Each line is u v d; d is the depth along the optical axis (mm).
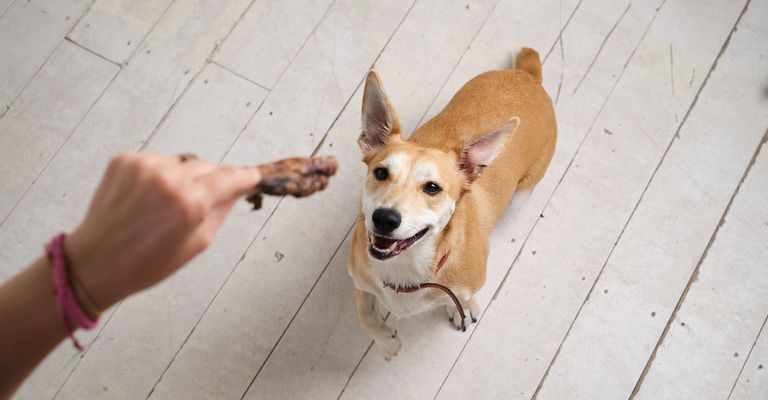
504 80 2617
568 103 3211
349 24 3275
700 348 2938
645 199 3111
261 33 3254
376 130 2156
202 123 3133
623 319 2961
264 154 3105
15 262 2926
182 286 2941
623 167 3146
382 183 1985
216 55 3217
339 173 3090
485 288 2969
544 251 3027
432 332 2914
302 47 3242
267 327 2920
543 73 3244
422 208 1942
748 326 2971
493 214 2525
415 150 2025
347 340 2910
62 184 3035
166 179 452
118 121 3119
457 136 2398
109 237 468
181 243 469
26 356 518
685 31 3324
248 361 2881
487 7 3320
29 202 3002
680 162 3166
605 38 3299
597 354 2914
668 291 3004
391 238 1915
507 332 2924
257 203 849
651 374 2898
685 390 2885
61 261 483
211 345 2891
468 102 2527
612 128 3191
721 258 3051
